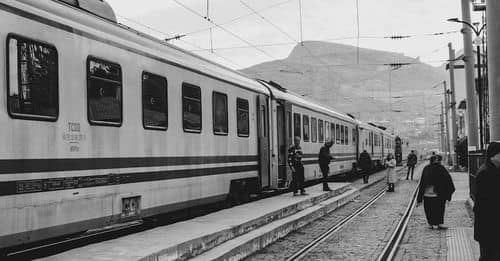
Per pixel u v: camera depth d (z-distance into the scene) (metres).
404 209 19.09
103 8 10.11
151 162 10.54
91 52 8.90
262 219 12.62
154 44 11.12
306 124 23.06
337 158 29.41
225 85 14.38
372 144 42.75
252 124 16.31
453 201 21.42
